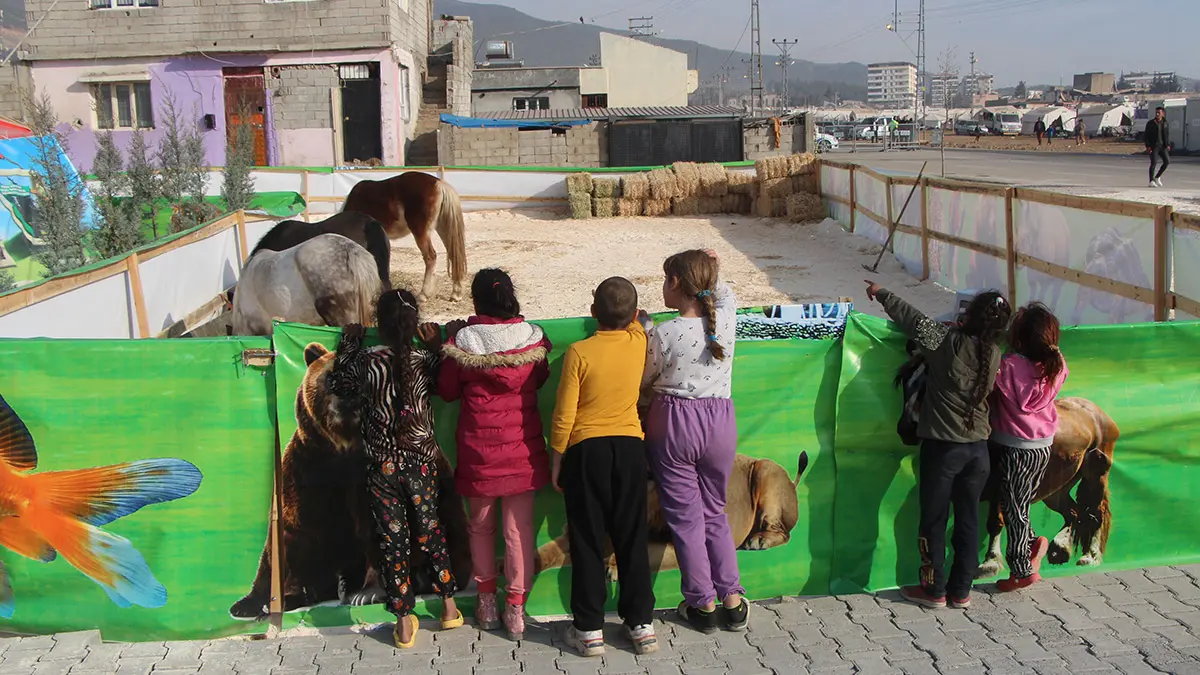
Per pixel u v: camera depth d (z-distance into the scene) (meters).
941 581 4.46
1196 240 7.15
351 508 4.32
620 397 4.05
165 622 4.29
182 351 4.16
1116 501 4.80
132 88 26.92
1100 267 8.53
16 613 4.28
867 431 4.57
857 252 15.41
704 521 4.27
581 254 16.09
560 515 4.45
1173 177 23.42
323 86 26.66
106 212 11.80
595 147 26.66
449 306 11.80
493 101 40.66
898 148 53.88
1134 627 4.31
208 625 4.30
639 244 17.25
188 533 4.26
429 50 33.00
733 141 27.00
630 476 4.04
